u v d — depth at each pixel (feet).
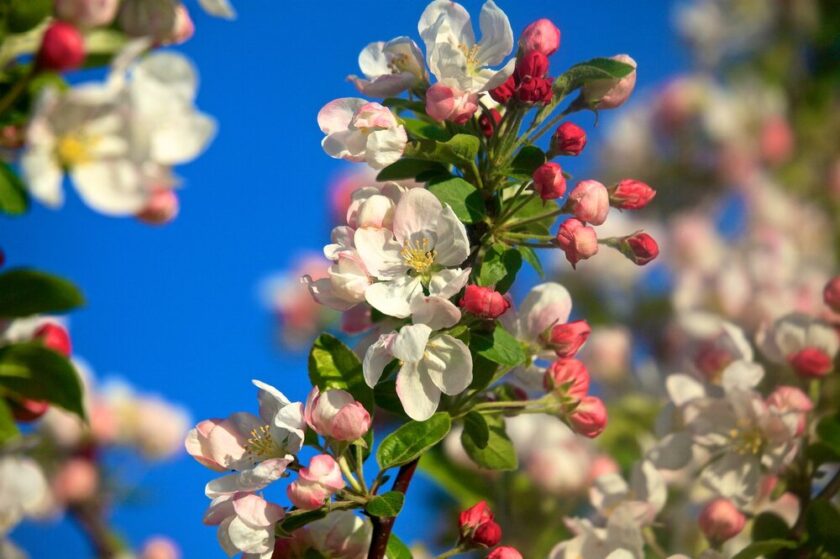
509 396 3.32
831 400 3.64
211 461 3.13
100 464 4.17
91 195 2.82
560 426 4.09
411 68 3.27
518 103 3.20
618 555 3.41
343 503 3.09
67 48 2.81
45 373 2.86
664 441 3.58
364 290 3.14
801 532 3.47
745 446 3.51
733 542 3.81
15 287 2.87
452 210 3.14
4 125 2.86
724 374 3.56
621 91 3.26
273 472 3.06
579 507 3.94
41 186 2.79
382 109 3.17
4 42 2.85
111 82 2.80
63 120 2.80
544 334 3.32
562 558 3.48
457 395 3.24
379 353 3.09
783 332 3.64
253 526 3.06
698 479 3.67
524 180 3.20
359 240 3.16
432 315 3.11
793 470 3.52
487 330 3.19
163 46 2.91
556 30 3.24
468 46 3.25
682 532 3.82
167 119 2.85
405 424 3.14
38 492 2.87
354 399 3.16
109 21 2.87
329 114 3.21
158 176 2.84
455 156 3.21
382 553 3.11
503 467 3.27
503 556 3.15
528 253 3.26
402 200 3.16
